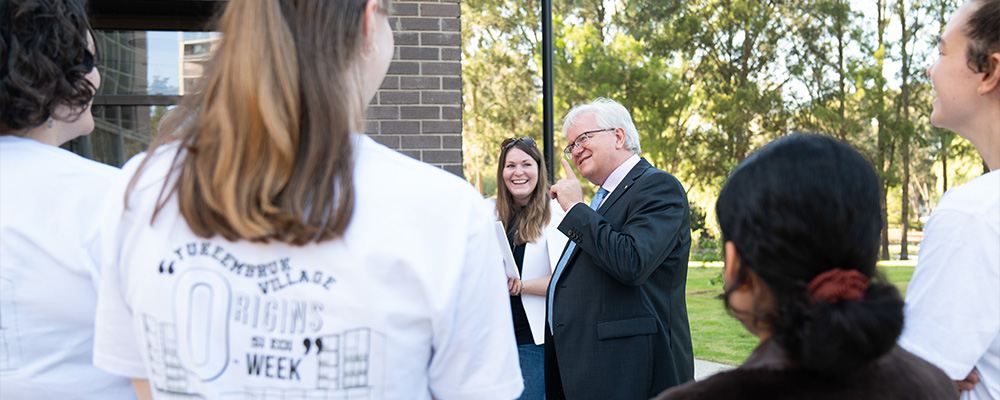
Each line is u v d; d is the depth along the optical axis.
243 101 0.75
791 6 19.25
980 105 1.13
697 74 19.45
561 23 19.42
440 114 3.82
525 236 3.07
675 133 19.44
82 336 1.04
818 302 0.67
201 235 0.79
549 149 5.18
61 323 1.02
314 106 0.77
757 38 19.27
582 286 2.40
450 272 0.81
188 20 4.02
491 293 0.87
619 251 2.24
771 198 0.72
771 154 0.75
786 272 0.71
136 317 0.83
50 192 1.02
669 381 2.38
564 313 2.41
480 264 0.85
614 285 2.37
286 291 0.78
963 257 1.02
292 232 0.75
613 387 2.33
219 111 0.76
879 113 18.75
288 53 0.77
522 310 2.98
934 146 18.83
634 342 2.35
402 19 3.79
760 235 0.72
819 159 0.72
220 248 0.79
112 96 3.99
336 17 0.81
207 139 0.78
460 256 0.82
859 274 0.69
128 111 4.02
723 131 19.16
